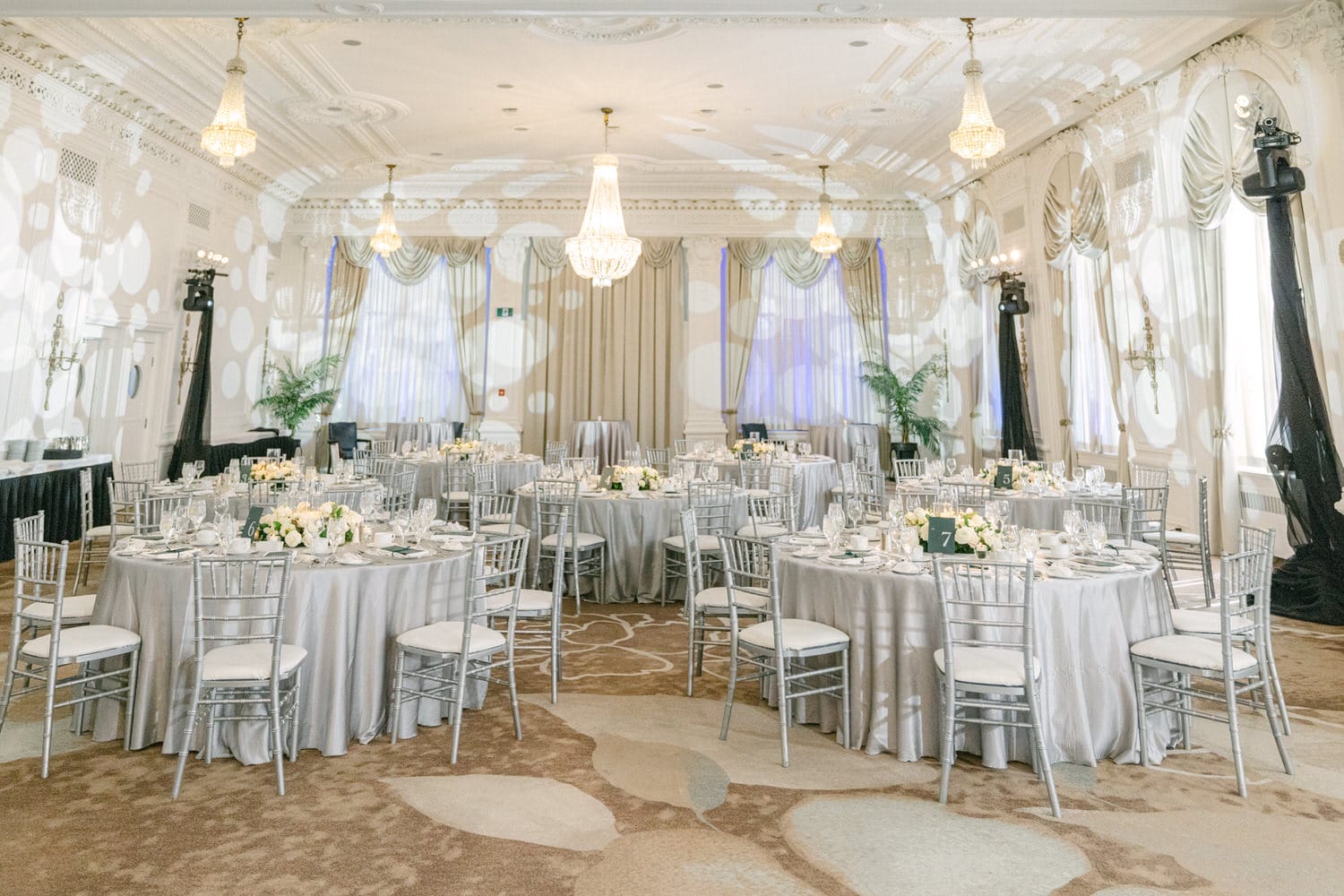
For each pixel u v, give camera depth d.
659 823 2.89
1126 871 2.58
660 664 4.88
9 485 6.84
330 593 3.55
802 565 3.89
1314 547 5.75
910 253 12.62
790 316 12.73
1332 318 5.80
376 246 9.53
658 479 7.11
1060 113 8.66
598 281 7.84
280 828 2.83
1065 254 9.27
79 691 4.07
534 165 11.07
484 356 12.51
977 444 11.44
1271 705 3.35
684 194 12.27
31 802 3.00
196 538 4.04
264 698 3.39
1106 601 3.52
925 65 7.70
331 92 8.42
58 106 7.70
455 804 3.04
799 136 9.86
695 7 5.17
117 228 8.67
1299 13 5.74
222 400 10.88
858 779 3.28
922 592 3.48
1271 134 5.73
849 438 12.11
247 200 11.26
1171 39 6.93
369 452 11.27
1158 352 7.86
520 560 3.83
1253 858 2.65
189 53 7.49
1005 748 3.42
